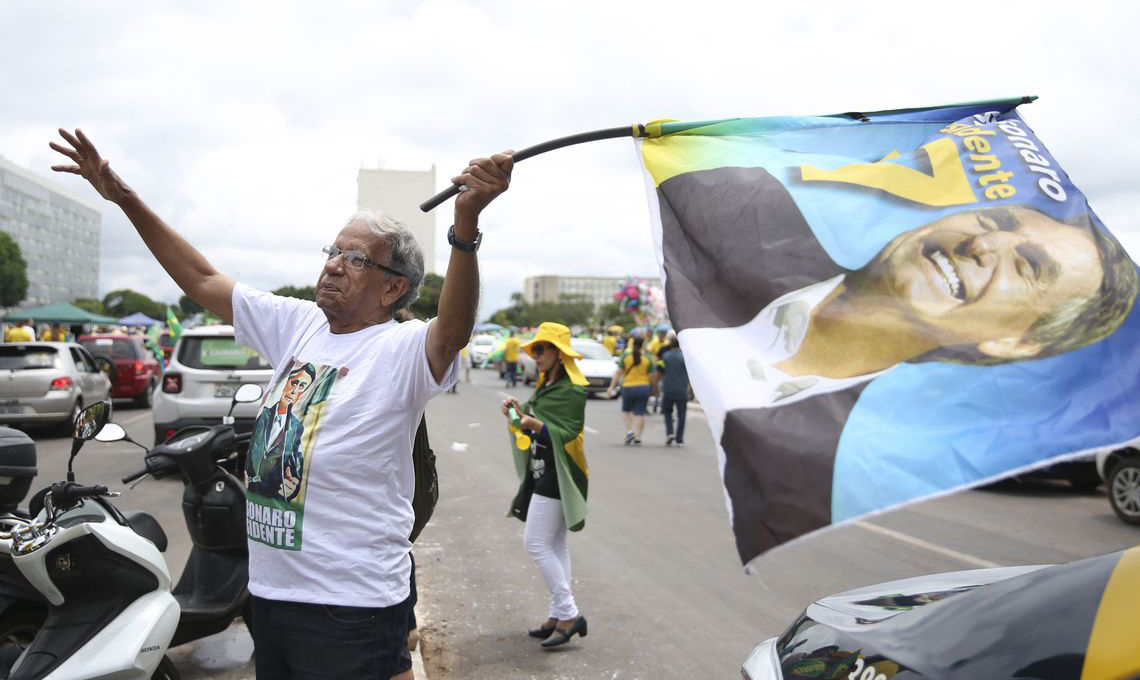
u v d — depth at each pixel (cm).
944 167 230
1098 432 183
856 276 210
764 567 662
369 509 241
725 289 220
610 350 2659
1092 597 196
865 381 193
